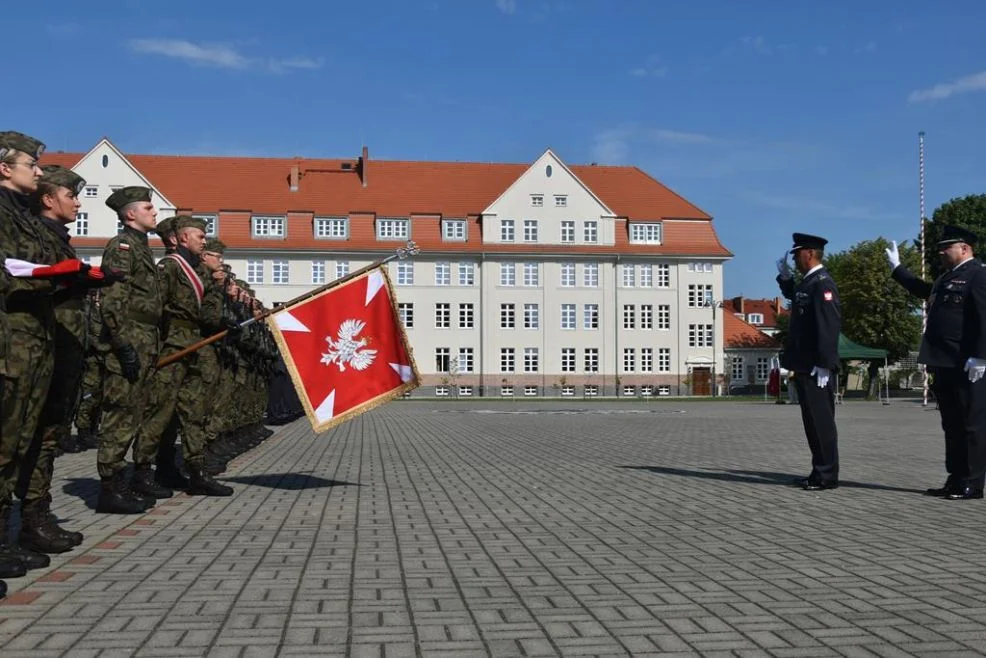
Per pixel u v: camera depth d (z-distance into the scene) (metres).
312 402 11.12
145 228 9.70
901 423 29.91
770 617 5.66
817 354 11.74
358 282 11.44
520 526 8.98
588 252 76.94
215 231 74.38
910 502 10.70
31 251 6.85
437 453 17.56
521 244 76.69
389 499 10.91
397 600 6.05
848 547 7.92
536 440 21.30
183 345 10.77
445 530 8.74
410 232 76.31
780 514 9.77
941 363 11.07
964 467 11.00
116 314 9.13
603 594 6.23
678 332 78.19
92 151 71.56
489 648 5.02
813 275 11.98
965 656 4.89
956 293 11.04
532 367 76.94
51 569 6.95
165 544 7.98
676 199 80.38
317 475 13.58
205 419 11.27
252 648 5.00
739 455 17.02
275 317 11.19
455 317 76.25
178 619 5.57
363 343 11.37
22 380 6.60
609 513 9.82
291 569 6.98
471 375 76.38
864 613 5.75
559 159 77.31
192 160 77.75
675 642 5.14
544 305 76.94
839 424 29.19
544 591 6.31
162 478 11.97
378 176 78.62
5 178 6.92
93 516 9.50
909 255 74.81
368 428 26.61
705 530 8.77
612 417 34.44
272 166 78.44
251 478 13.17
